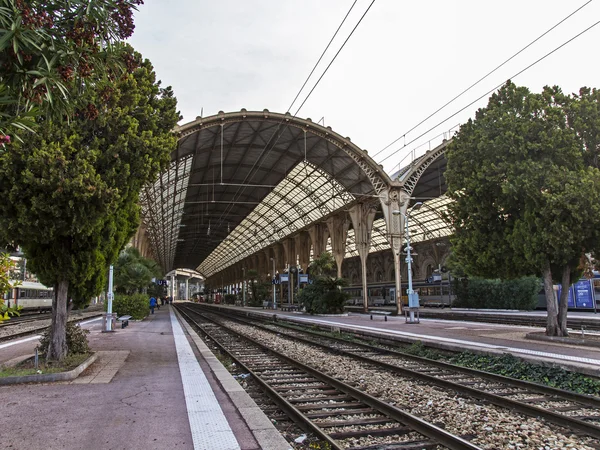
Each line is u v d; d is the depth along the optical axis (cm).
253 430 546
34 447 489
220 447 487
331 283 3791
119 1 559
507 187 1438
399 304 3622
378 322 2653
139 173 1053
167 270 13638
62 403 686
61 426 566
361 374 1072
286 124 3559
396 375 1053
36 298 4294
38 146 879
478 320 2944
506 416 685
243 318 4100
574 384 906
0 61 467
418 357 1290
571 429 618
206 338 2125
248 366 1231
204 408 653
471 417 677
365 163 3738
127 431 545
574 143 1437
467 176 1667
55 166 870
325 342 1898
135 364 1084
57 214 888
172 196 5234
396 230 3678
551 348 1262
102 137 1016
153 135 1153
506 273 1620
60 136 910
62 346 1052
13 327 2559
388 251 6712
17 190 868
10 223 891
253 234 7950
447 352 1382
